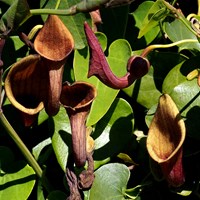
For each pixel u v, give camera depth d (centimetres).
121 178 29
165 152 26
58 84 25
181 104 29
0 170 29
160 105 26
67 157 29
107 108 29
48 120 29
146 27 29
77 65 29
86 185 26
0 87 26
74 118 26
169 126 26
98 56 24
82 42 28
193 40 29
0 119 27
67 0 29
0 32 24
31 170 29
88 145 27
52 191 29
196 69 29
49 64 24
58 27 24
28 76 25
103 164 29
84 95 26
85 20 28
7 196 29
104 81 25
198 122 29
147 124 29
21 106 26
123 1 21
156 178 28
